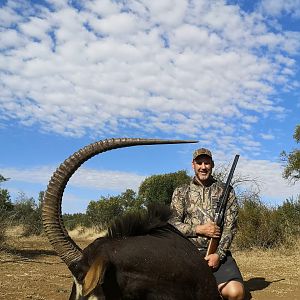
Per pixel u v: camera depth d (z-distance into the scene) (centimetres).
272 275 1157
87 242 2295
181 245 433
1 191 2052
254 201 1928
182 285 414
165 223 446
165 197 3278
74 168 410
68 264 404
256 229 1811
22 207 2608
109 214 3203
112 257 396
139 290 398
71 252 406
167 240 429
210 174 599
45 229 409
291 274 1176
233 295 549
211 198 584
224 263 559
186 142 430
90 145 413
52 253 1588
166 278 407
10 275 1045
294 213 1850
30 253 1550
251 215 1825
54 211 408
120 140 419
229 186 581
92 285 358
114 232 427
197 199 585
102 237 425
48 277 1038
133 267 398
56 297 830
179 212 587
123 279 395
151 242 417
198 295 423
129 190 3369
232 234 568
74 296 400
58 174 409
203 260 441
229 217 573
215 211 568
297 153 2809
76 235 3228
